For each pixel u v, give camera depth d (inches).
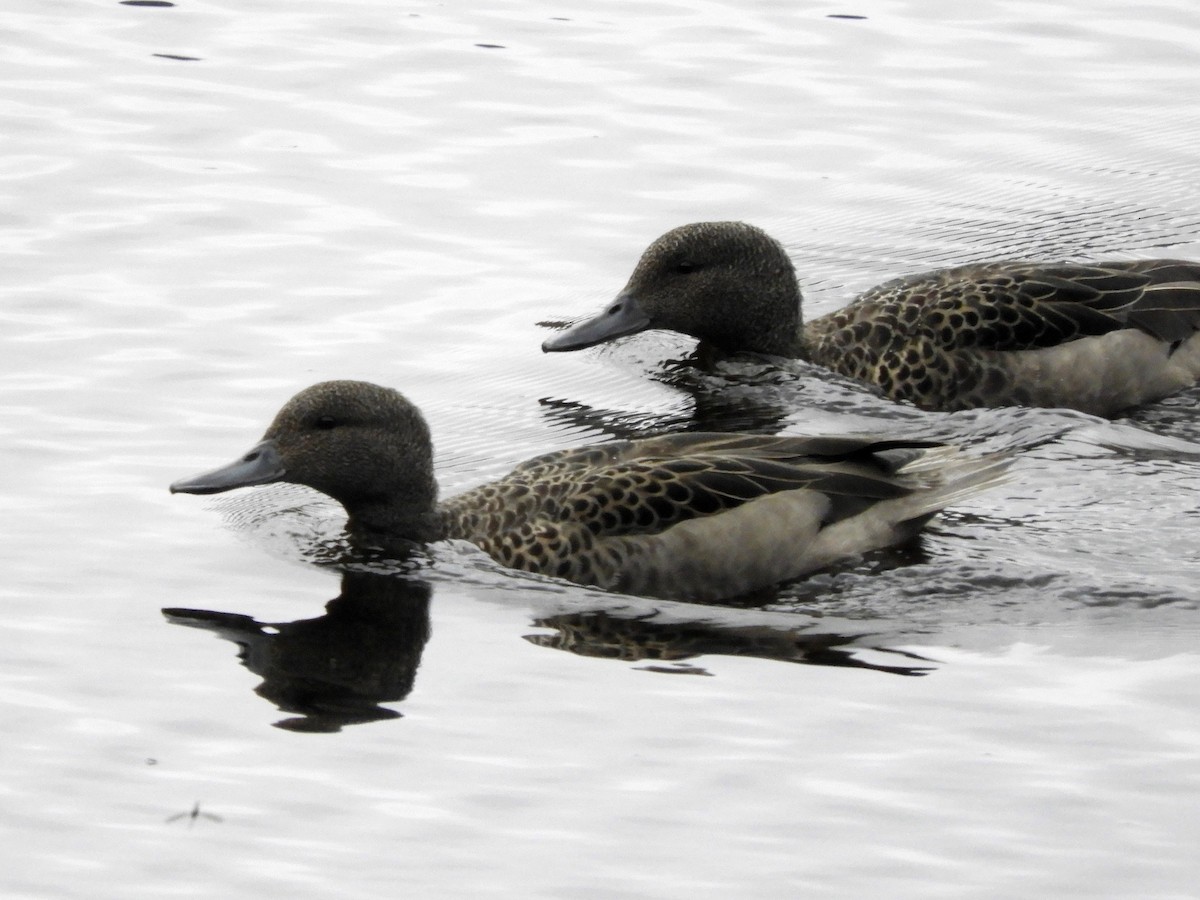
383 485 581.0
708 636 524.7
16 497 599.5
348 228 808.9
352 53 962.1
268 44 968.9
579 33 987.9
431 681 498.9
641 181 855.7
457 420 671.8
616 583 555.2
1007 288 704.4
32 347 702.5
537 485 575.5
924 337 701.9
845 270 789.9
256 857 426.3
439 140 884.0
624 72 947.3
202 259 778.2
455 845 429.7
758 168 869.8
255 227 805.9
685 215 830.5
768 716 478.6
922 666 503.5
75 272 762.2
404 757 463.5
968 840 428.8
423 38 979.3
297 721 478.6
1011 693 488.1
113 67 939.3
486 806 443.5
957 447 602.5
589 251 799.7
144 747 467.8
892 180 864.3
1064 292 703.1
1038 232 820.0
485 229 814.5
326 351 713.0
